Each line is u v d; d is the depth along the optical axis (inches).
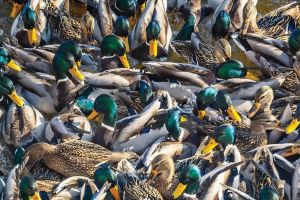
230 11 806.5
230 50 779.4
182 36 796.0
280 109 734.5
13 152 713.6
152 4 781.3
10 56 738.2
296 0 844.0
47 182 676.1
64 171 693.3
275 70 762.2
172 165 680.4
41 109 735.7
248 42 768.3
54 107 737.0
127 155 689.0
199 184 672.4
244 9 800.3
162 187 679.1
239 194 657.0
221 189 663.8
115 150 706.8
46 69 750.5
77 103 727.1
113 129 714.2
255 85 731.4
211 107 733.9
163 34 778.2
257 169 679.7
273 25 805.9
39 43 781.9
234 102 732.7
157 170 678.5
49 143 708.0
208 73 745.6
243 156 697.6
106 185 658.8
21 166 673.6
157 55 780.0
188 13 818.8
